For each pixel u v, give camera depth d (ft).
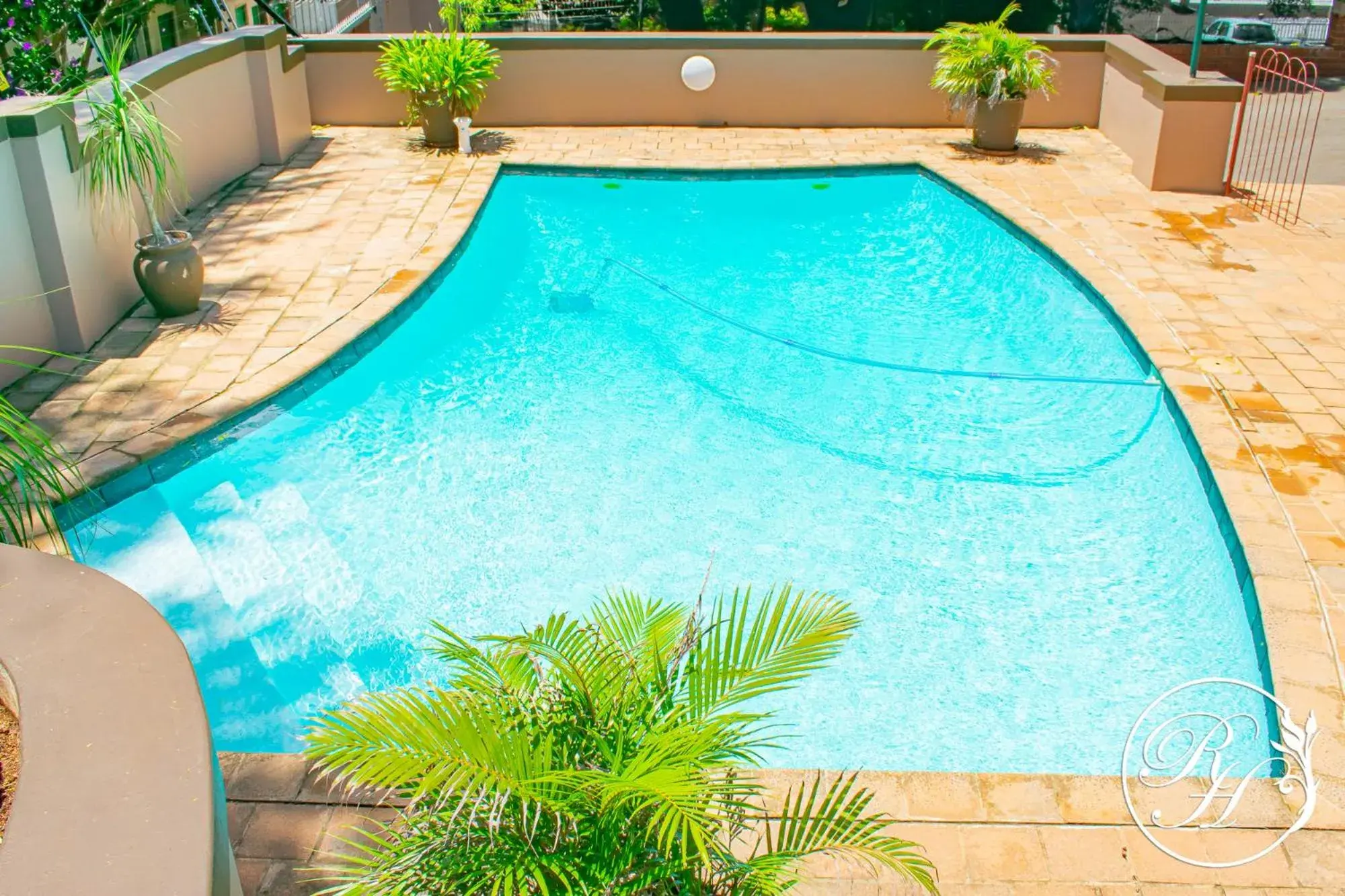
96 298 22.89
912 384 24.56
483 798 7.87
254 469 20.52
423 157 35.42
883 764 14.85
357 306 24.58
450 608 17.65
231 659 16.37
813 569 18.79
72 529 17.90
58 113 21.43
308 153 35.63
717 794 8.92
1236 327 23.97
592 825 7.98
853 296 29.19
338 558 18.56
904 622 17.51
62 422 19.80
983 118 36.19
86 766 5.58
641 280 30.14
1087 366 24.66
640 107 39.42
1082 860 11.09
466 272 29.07
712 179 35.19
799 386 24.61
